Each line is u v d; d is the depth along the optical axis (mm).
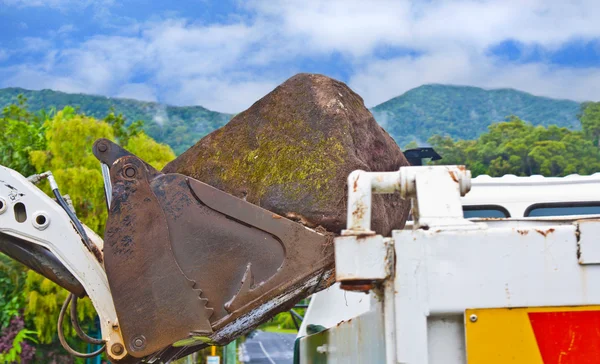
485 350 1954
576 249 1972
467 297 1979
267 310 3018
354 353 2738
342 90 3082
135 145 19141
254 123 3029
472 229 2012
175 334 2736
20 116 24703
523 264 1978
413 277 2000
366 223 2117
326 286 3074
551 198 4938
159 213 2791
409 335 1983
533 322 1960
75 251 3047
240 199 2820
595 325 1947
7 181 3066
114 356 2934
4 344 15117
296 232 2785
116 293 2754
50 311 15102
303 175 2889
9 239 3102
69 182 16453
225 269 2777
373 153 3139
